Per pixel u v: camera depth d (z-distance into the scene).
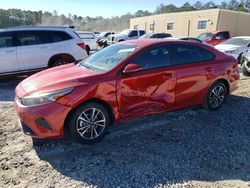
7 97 7.15
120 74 4.40
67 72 4.63
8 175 3.57
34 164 3.81
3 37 8.29
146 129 4.86
